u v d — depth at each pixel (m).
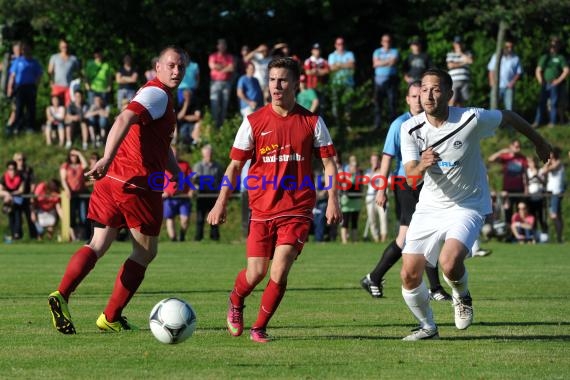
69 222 64.19
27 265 45.09
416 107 31.41
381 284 31.61
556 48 80.69
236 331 22.52
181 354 20.09
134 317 26.50
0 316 26.41
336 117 80.19
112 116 76.81
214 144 71.25
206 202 63.59
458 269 21.72
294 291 33.72
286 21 92.06
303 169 21.97
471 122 22.12
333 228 65.88
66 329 22.66
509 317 26.55
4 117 81.88
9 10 86.12
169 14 89.00
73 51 88.88
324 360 19.41
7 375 17.69
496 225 63.78
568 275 40.22
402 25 91.50
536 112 85.62
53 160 75.94
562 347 21.16
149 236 23.45
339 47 80.06
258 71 75.31
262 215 21.97
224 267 44.09
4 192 64.19
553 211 64.06
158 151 23.38
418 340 22.17
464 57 73.06
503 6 81.25
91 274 40.16
